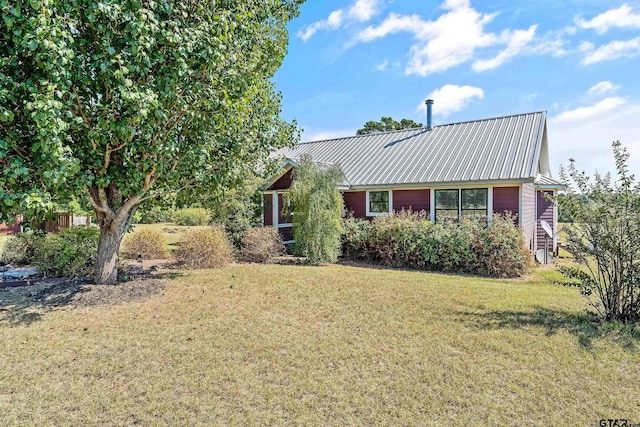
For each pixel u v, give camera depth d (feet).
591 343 15.06
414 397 10.99
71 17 16.67
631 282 17.38
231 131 23.93
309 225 37.04
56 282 25.43
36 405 10.41
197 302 21.13
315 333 16.24
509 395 11.12
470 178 39.70
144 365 12.98
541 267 37.96
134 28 16.06
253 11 23.29
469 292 24.03
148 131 18.74
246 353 14.06
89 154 19.49
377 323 17.60
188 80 19.45
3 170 15.72
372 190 47.26
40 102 14.16
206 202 30.37
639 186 17.37
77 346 14.60
